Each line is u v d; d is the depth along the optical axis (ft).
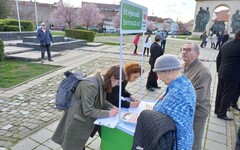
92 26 169.07
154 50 19.53
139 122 5.40
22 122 12.94
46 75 24.13
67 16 143.95
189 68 8.05
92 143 10.95
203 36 68.80
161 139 4.81
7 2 85.66
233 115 15.84
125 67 9.59
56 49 43.45
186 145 5.01
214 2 110.11
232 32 109.29
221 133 12.97
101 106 7.93
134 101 9.44
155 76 20.38
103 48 53.98
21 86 19.88
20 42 42.47
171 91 5.29
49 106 15.53
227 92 14.25
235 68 13.70
